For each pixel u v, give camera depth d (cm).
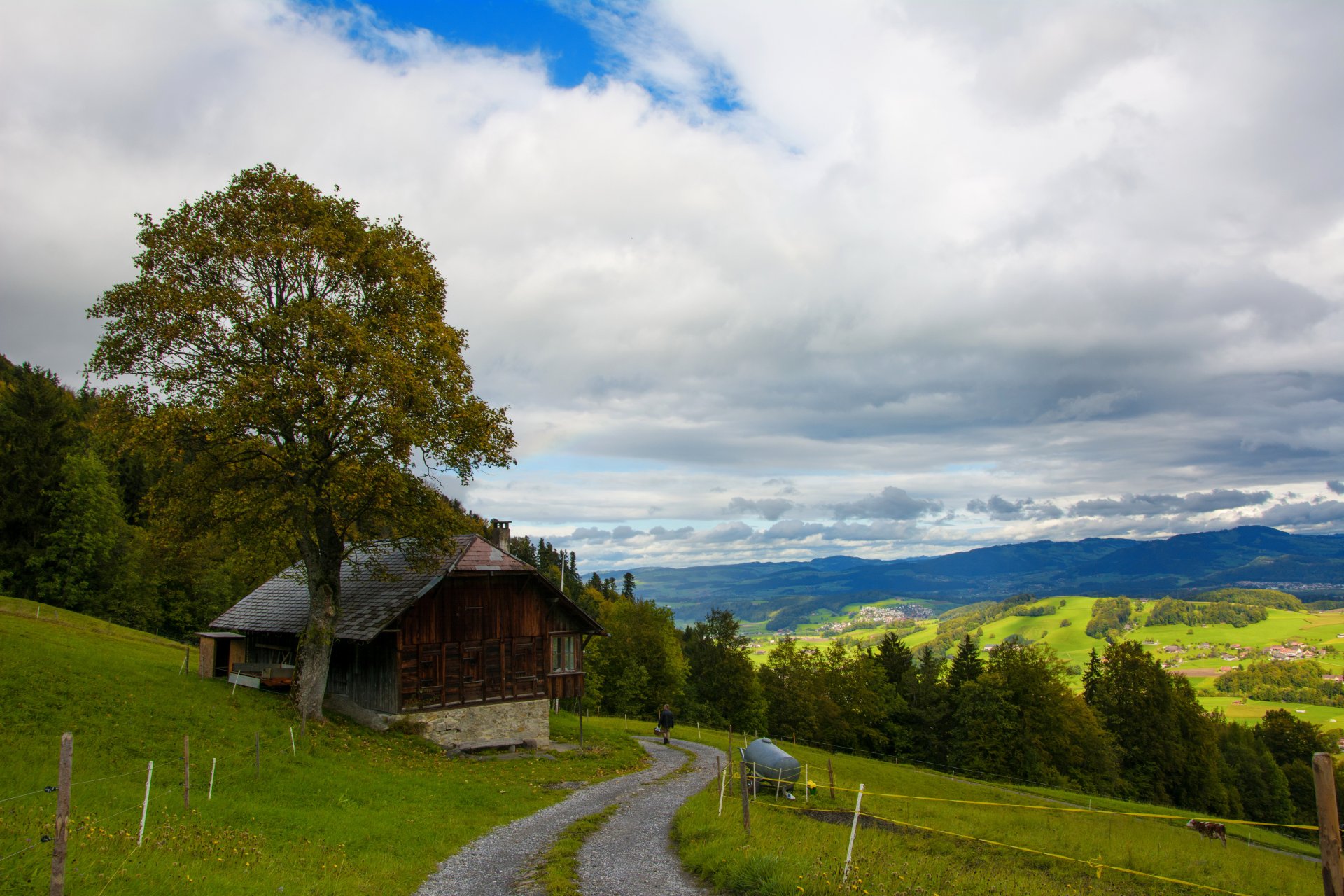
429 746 3238
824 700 9519
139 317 2752
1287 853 4475
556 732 4175
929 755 9819
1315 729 11081
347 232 3003
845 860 1461
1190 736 8531
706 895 1382
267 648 4216
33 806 1529
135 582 7438
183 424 2686
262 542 3209
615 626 8725
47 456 7225
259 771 2169
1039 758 7606
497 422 3288
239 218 2861
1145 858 2152
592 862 1659
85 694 2547
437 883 1531
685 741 4841
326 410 2719
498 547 4162
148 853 1259
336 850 1630
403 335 2953
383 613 3353
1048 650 8244
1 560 6656
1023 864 1934
